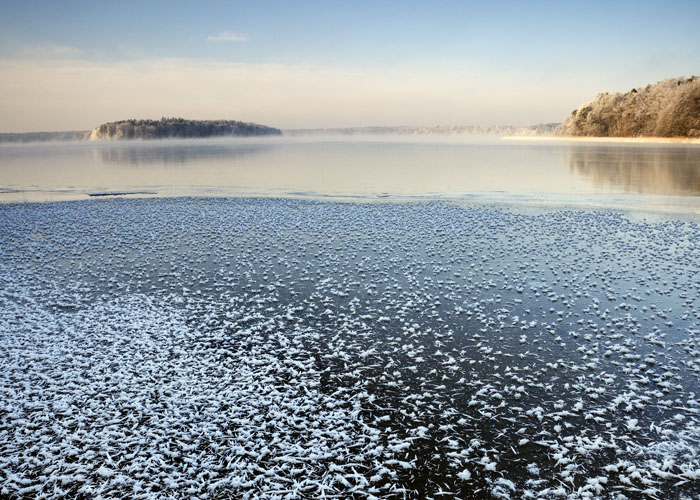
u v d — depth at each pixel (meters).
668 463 5.04
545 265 12.19
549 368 7.15
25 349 7.73
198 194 26.11
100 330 8.41
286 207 21.30
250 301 9.86
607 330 8.38
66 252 13.70
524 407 6.17
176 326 8.59
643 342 7.90
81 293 10.33
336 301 9.86
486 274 11.52
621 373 6.95
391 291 10.40
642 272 11.52
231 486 4.88
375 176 34.88
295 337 8.19
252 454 5.30
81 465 5.14
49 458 5.27
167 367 7.14
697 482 4.85
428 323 8.77
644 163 40.97
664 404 6.14
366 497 4.74
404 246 14.19
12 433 5.70
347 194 25.81
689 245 13.95
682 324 8.56
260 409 6.14
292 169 41.28
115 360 7.33
